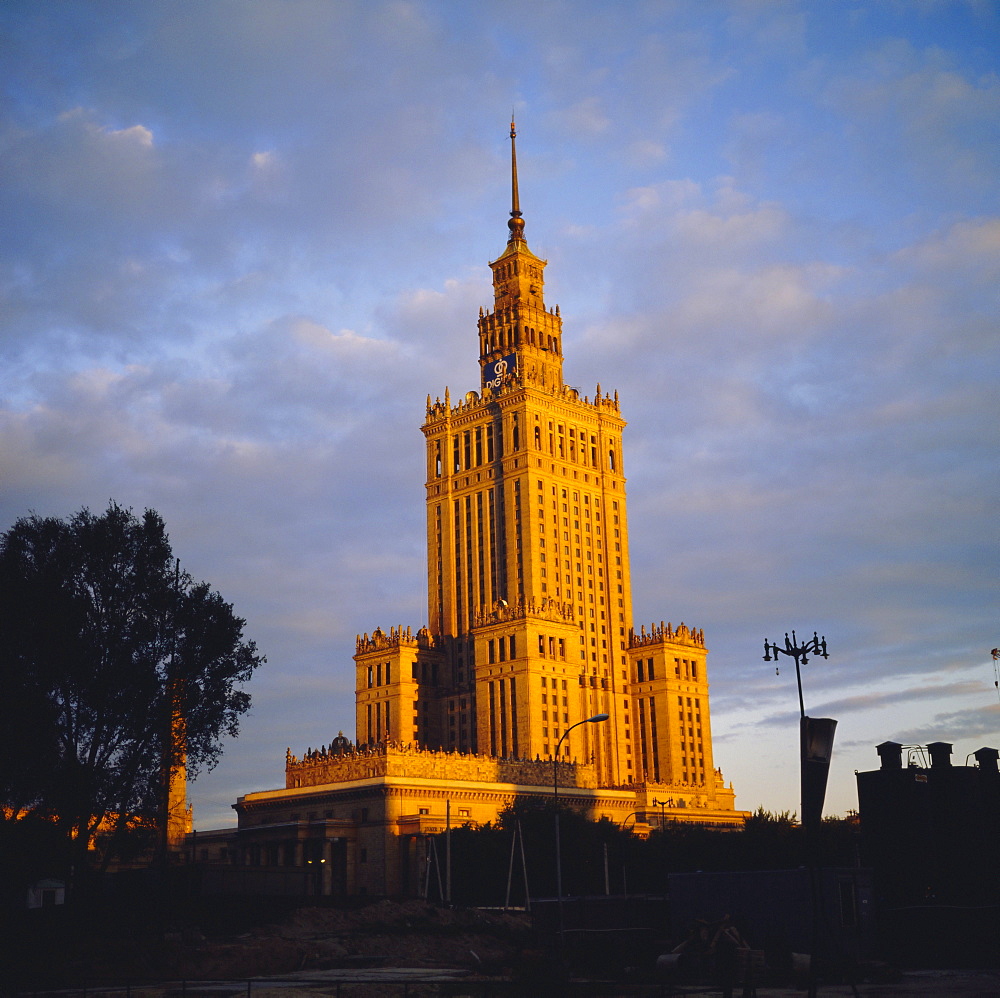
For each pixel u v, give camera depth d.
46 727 83.19
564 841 169.50
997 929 83.88
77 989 67.19
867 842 101.88
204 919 104.94
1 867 83.06
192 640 92.75
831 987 66.62
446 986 68.88
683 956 71.62
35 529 91.25
